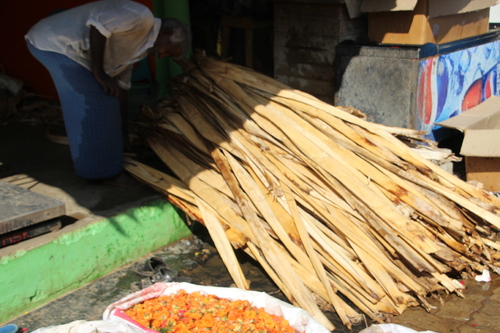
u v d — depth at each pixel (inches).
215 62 175.9
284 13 217.9
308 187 138.5
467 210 136.9
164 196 153.1
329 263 127.6
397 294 120.1
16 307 121.2
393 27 195.9
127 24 137.9
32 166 178.2
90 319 121.4
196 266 144.5
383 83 194.5
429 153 152.0
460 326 117.0
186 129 166.7
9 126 225.6
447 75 199.6
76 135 151.3
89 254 134.1
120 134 155.9
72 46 140.5
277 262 127.9
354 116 151.2
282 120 153.4
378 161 139.1
